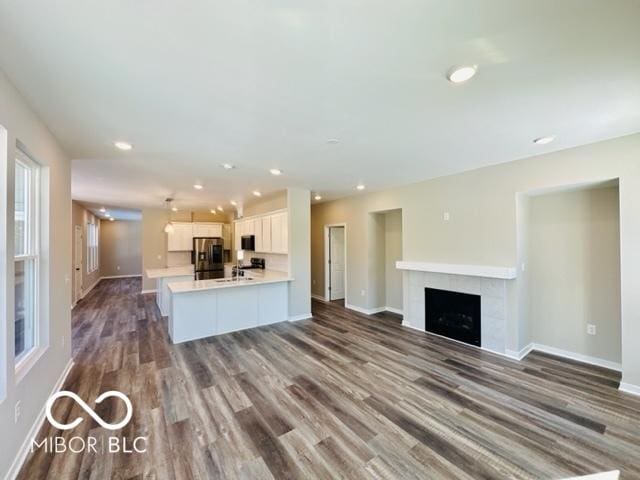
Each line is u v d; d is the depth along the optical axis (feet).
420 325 15.81
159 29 4.41
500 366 11.14
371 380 10.04
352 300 20.75
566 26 4.47
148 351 12.87
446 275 14.47
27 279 7.89
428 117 7.75
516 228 11.94
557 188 11.13
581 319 11.66
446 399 8.80
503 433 7.23
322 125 8.21
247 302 16.38
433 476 5.89
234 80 5.90
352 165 12.48
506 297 12.24
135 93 6.39
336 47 4.90
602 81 6.06
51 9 3.99
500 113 7.54
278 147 10.11
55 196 9.11
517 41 4.82
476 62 5.40
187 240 29.09
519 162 11.75
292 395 9.05
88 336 14.97
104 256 37.93
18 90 6.19
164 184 16.30
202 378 10.22
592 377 10.19
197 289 14.23
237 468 6.11
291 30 4.48
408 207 16.44
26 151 6.94
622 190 9.18
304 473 5.98
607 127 8.52
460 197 13.85
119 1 3.88
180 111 7.28
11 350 5.88
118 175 14.10
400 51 5.04
